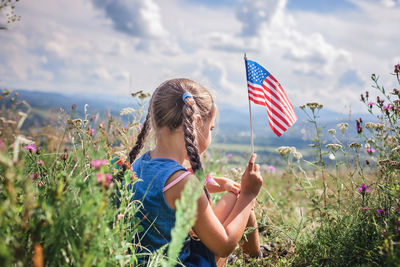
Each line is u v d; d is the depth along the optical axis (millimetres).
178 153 1898
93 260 1197
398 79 2436
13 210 1156
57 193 1206
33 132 2857
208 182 2318
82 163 1903
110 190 1260
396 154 2414
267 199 3598
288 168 3209
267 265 2402
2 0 2070
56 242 1198
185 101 1807
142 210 1764
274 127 2506
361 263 1975
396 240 1820
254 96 2393
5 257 948
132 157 2100
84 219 1223
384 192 2209
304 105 2822
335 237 2297
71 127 2490
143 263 1683
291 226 2904
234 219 1872
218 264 2076
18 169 1180
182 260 1774
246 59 2438
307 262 2352
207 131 1973
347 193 2662
